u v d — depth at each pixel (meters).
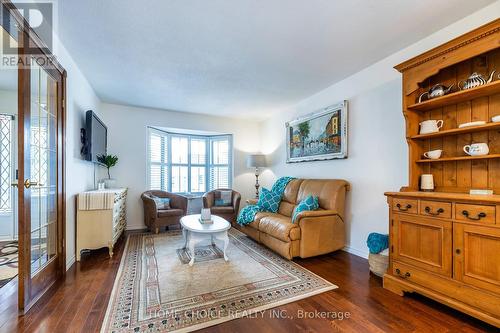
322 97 3.82
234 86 3.64
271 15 1.99
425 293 1.88
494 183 1.87
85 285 2.21
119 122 4.57
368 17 2.03
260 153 5.87
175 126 5.08
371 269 2.45
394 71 2.68
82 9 1.91
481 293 1.59
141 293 2.07
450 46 1.86
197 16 2.01
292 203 3.78
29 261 1.82
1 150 3.67
